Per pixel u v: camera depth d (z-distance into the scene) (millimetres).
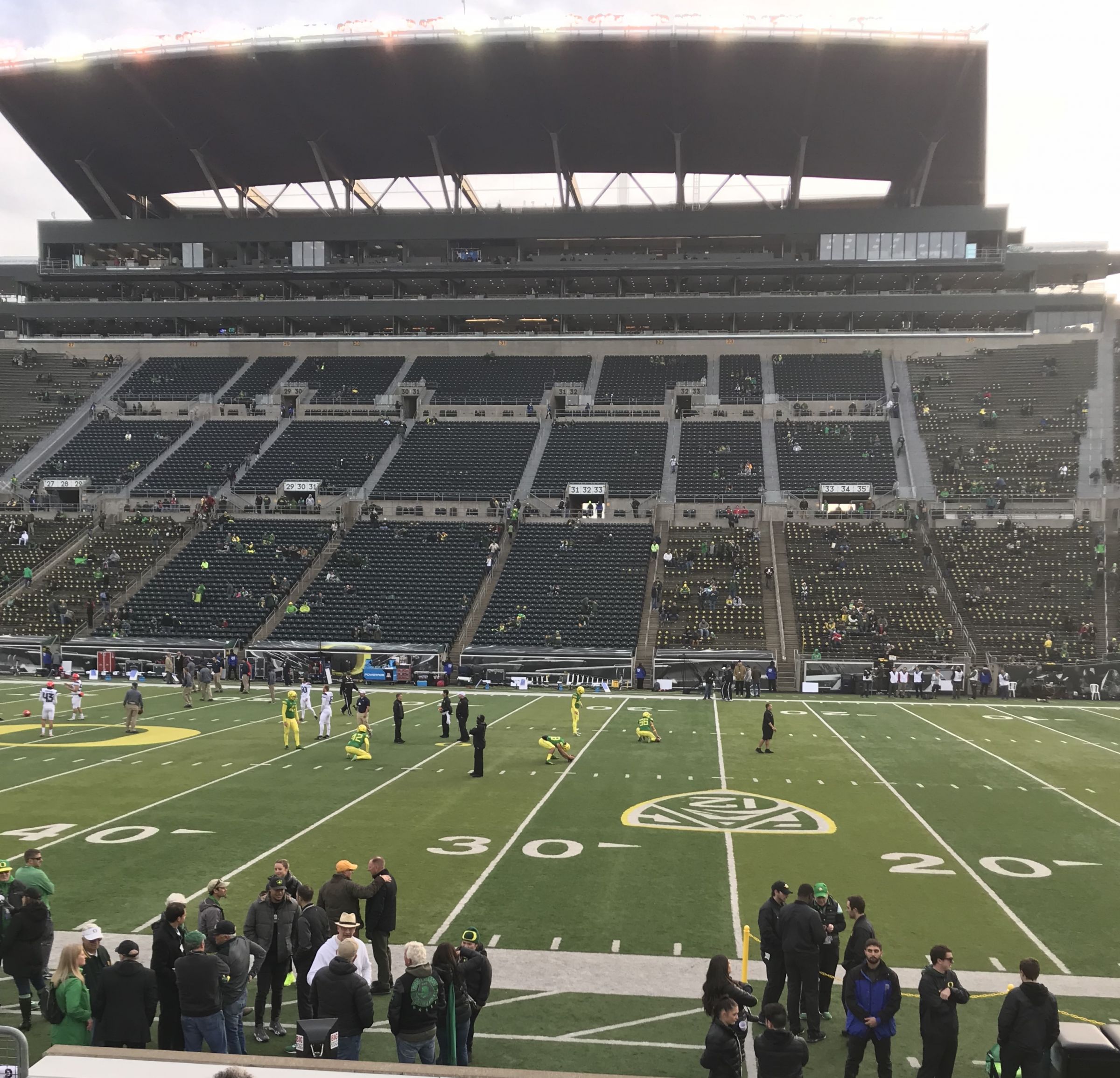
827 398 64875
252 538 55312
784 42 59062
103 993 8648
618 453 61500
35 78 64438
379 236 73875
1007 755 26719
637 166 74312
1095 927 13367
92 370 74875
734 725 32312
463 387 69750
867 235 70125
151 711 35281
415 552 53312
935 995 9031
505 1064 9539
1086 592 46312
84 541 55781
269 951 10445
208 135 70562
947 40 58469
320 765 24594
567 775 23469
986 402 62875
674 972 11820
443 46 61219
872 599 47156
